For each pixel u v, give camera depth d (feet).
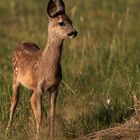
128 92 46.83
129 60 57.62
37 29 73.15
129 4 85.92
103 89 49.80
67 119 44.65
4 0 97.09
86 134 42.50
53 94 42.16
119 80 52.44
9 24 82.89
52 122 42.04
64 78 52.47
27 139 41.19
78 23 72.13
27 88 44.50
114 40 61.11
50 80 41.27
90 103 46.93
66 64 58.13
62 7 41.42
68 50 61.93
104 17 80.28
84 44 61.67
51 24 41.01
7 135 41.93
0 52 64.85
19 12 90.02
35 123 42.83
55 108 44.96
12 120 43.78
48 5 41.27
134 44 65.00
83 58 58.49
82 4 89.92
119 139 40.60
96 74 55.88
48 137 41.47
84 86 53.57
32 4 94.22
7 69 53.16
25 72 42.68
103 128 43.34
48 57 41.06
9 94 45.83
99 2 91.25
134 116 43.50
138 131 41.27
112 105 46.01
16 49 44.78
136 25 75.20
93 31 71.87
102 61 58.54
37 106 41.57
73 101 47.32
